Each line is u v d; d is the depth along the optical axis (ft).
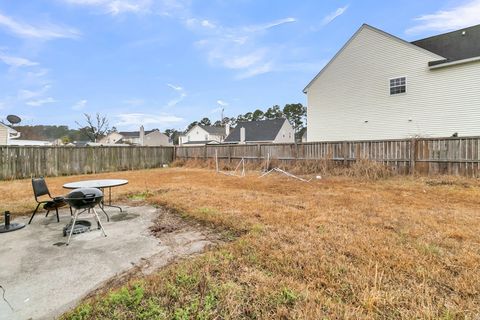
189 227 12.21
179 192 20.06
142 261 8.77
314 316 5.44
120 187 23.13
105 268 8.30
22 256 9.23
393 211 13.70
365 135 42.39
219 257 8.41
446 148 24.16
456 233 10.10
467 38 38.83
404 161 26.32
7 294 6.88
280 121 101.81
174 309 5.86
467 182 21.30
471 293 6.24
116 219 13.80
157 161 49.34
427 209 14.16
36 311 6.20
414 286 6.53
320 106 47.57
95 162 40.37
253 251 8.75
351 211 13.78
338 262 7.76
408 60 38.04
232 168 40.63
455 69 34.81
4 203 17.06
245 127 106.42
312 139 48.83
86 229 11.96
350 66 43.65
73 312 5.89
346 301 6.03
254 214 13.37
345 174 27.89
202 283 6.80
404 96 38.50
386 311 5.63
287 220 12.22
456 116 34.88
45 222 13.32
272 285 6.66
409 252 8.39
